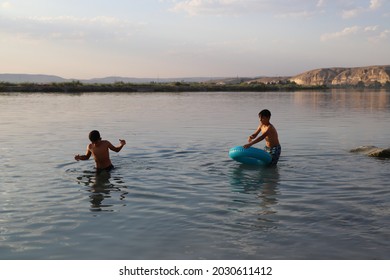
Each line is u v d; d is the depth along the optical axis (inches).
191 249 196.1
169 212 248.8
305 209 254.2
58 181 320.5
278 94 2632.9
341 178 334.0
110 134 605.3
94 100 1658.5
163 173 347.9
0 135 587.2
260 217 239.5
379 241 204.2
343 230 218.7
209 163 389.1
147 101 1628.9
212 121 820.6
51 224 228.7
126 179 327.6
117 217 239.9
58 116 917.8
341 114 1027.9
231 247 198.2
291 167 374.9
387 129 690.2
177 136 585.6
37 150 458.6
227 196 282.8
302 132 645.9
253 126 724.7
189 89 3139.8
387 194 287.7
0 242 204.2
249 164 382.9
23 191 293.0
